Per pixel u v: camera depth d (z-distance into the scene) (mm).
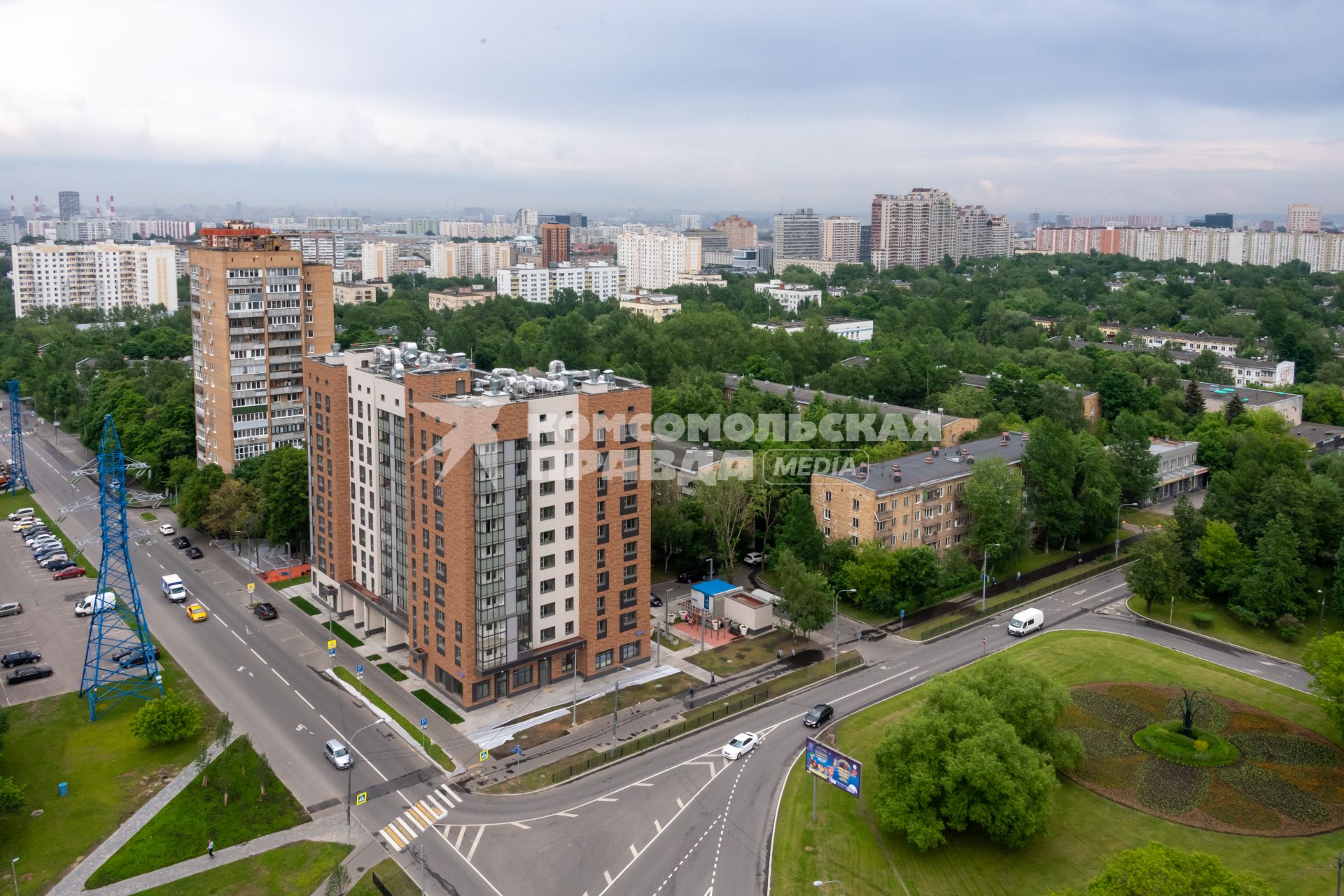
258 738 110625
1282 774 105188
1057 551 177625
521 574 118625
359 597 139000
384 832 93812
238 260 188250
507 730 112750
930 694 99500
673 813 97375
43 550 171875
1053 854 91438
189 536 183125
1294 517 155875
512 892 85188
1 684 123688
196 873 87438
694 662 131875
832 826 95562
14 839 92062
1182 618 148125
